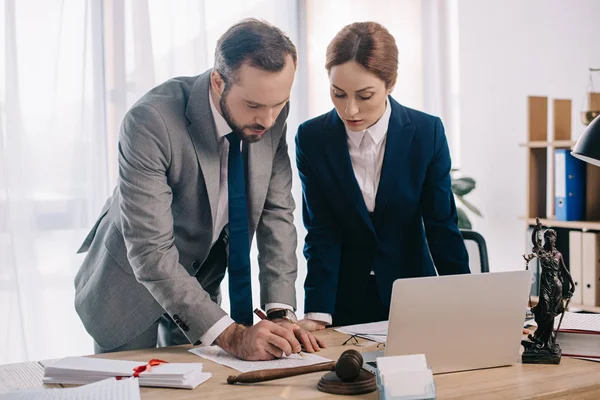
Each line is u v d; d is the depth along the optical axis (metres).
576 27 3.76
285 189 1.88
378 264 1.94
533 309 1.47
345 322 2.00
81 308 1.85
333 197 1.92
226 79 1.53
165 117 1.62
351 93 1.74
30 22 3.31
